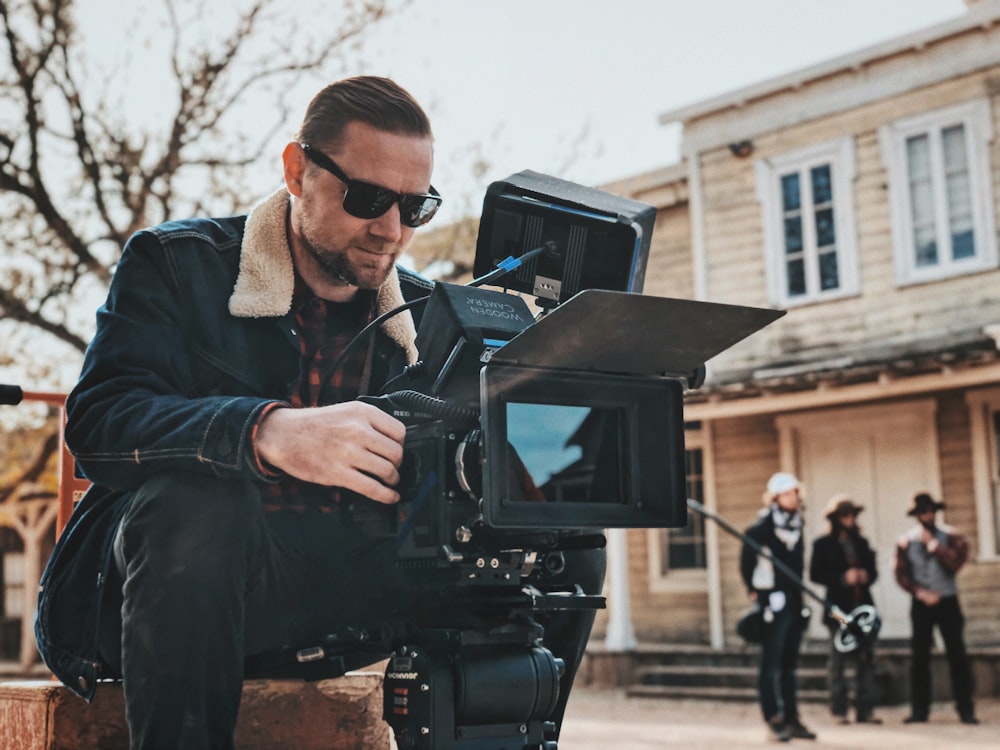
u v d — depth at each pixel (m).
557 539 1.65
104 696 1.93
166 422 1.59
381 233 1.91
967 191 12.70
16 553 22.69
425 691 1.63
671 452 1.70
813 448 13.46
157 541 1.54
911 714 9.55
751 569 8.19
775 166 13.98
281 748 2.03
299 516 1.84
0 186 13.02
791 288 13.84
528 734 1.72
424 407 1.60
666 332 1.61
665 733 8.73
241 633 1.59
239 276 1.95
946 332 12.59
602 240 2.08
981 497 12.27
